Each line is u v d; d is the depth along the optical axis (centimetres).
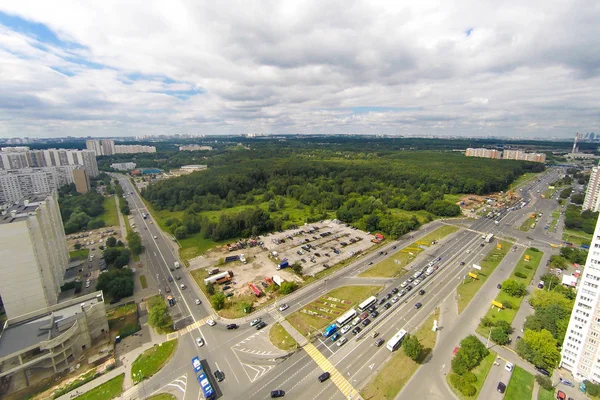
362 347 9856
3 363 8262
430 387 8300
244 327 10906
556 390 8175
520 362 9175
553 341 9094
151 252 18050
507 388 8231
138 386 8412
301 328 10800
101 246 18862
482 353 9244
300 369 8950
